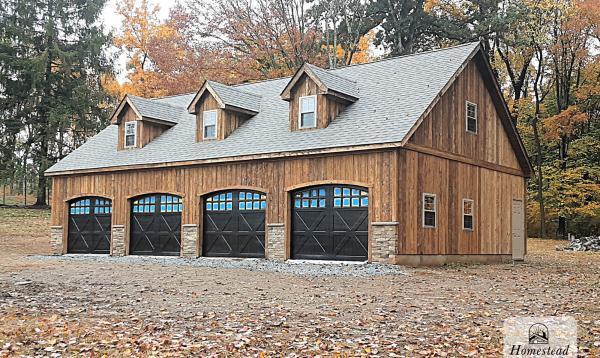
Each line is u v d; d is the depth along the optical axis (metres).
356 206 18.89
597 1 33.41
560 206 36.41
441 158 20.09
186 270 17.59
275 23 39.78
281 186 20.39
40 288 13.49
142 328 9.13
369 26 41.91
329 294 12.61
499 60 37.81
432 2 38.69
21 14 39.50
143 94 42.31
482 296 12.55
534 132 37.34
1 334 8.62
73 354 7.71
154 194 23.95
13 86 38.88
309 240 19.84
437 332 8.95
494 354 7.76
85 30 42.22
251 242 21.30
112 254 24.81
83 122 40.19
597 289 13.95
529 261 23.69
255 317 9.98
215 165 22.09
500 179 23.75
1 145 38.38
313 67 20.77
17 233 32.28
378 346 8.10
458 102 21.22
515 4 36.59
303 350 7.92
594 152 37.50
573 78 39.03
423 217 19.08
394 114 19.22
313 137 20.06
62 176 26.67
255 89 26.09
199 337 8.56
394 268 17.12
